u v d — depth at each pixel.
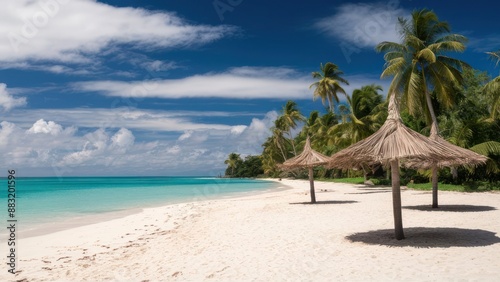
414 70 27.45
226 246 10.02
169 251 10.02
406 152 8.63
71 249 11.19
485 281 6.07
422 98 28.75
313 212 15.95
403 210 15.34
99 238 13.04
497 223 11.63
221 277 7.20
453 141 26.62
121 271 8.20
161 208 23.25
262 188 48.22
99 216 19.83
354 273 6.89
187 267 8.13
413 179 33.31
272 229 12.15
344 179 52.50
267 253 8.85
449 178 29.89
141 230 14.58
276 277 6.95
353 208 16.78
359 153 9.12
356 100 37.91
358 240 9.68
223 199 29.61
